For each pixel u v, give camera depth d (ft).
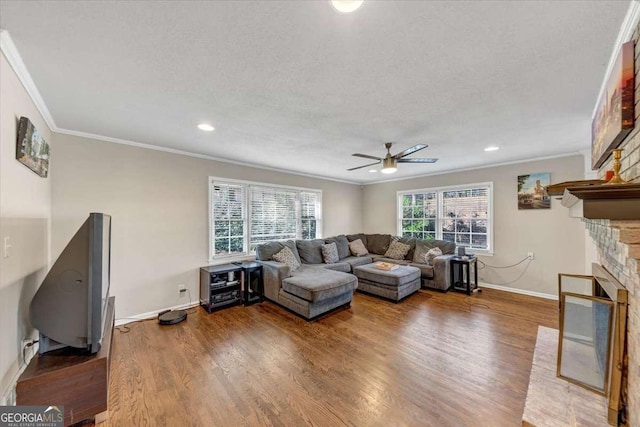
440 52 5.01
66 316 5.59
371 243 20.77
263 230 15.92
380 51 4.99
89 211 9.84
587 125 8.99
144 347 8.62
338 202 20.97
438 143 11.16
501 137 10.34
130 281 10.82
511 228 14.76
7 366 5.30
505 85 6.28
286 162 14.78
